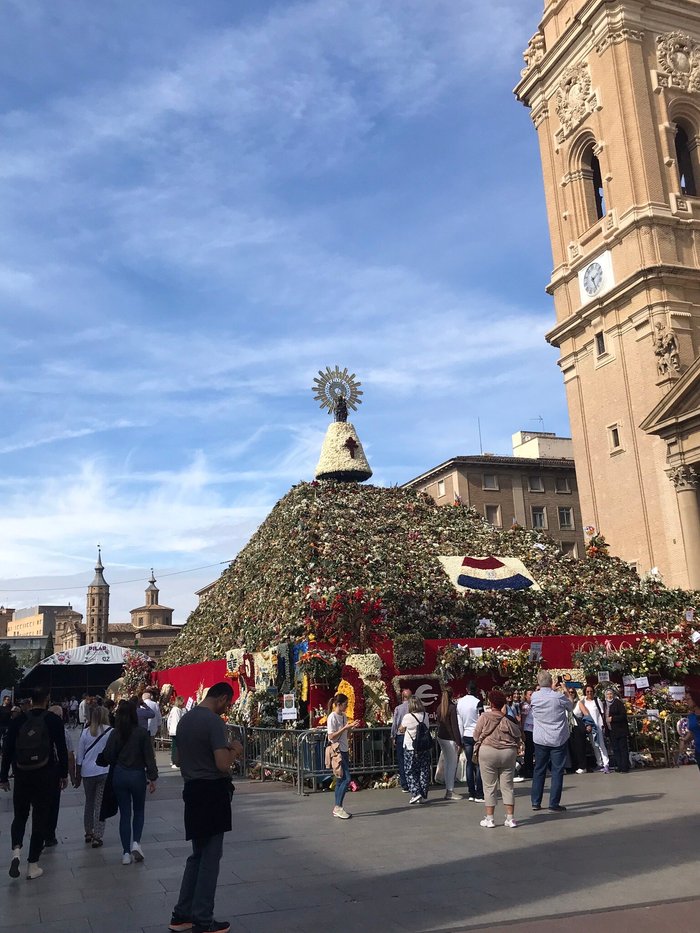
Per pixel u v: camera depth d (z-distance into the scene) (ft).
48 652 430.20
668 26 131.95
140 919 24.38
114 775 33.17
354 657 55.57
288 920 23.48
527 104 151.84
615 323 125.70
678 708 64.54
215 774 23.22
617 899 24.30
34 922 24.22
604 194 130.00
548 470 203.31
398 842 34.40
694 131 132.16
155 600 463.42
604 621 73.46
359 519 80.02
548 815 39.75
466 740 46.80
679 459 110.73
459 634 65.31
